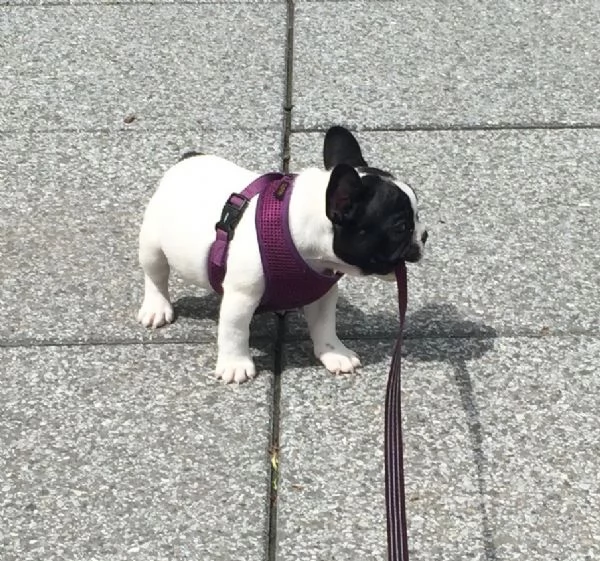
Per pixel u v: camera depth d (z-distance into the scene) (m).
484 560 1.72
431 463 1.82
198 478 1.80
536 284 2.06
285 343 1.97
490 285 2.05
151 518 1.76
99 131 2.35
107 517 1.76
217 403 1.89
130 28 2.62
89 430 1.86
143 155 2.29
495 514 1.76
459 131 2.35
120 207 2.19
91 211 2.19
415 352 1.96
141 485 1.79
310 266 1.82
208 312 2.02
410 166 2.27
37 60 2.53
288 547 1.73
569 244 2.12
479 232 2.14
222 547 1.73
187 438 1.85
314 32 2.59
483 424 1.86
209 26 2.62
